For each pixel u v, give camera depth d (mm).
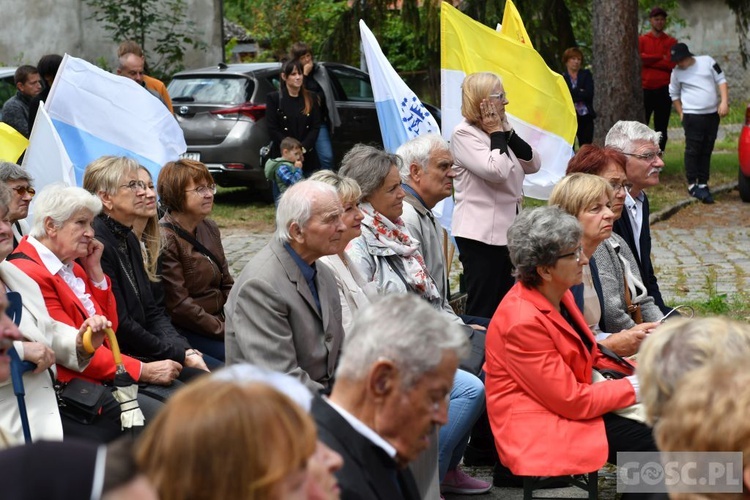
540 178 8008
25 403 4246
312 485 2064
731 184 15555
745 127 14195
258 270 4438
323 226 4441
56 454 1678
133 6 19438
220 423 1930
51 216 4754
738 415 2340
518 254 4508
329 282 4641
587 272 5484
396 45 20422
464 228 6609
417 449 2873
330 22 17469
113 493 1656
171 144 6961
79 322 4750
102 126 6773
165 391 4953
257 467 1916
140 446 1978
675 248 11492
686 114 14312
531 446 4371
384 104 7965
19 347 4176
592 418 4414
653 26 16969
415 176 5887
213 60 20531
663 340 2990
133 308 5332
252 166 14016
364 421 2842
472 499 5188
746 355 2594
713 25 30219
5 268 4547
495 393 4516
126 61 10406
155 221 5629
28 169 6238
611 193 5266
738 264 10555
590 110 15422
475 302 6660
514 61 7867
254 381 2057
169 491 1911
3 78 13539
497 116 6512
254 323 4363
